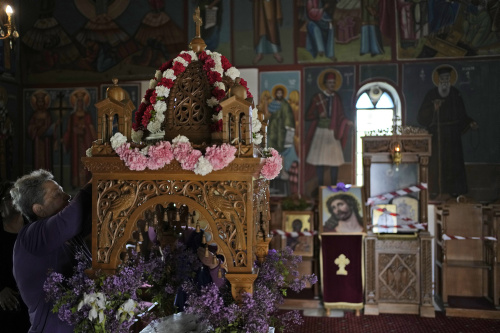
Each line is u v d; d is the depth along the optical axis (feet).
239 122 7.05
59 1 27.94
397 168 22.25
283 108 26.37
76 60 27.86
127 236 7.19
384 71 25.72
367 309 21.49
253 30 26.63
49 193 7.95
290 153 26.32
